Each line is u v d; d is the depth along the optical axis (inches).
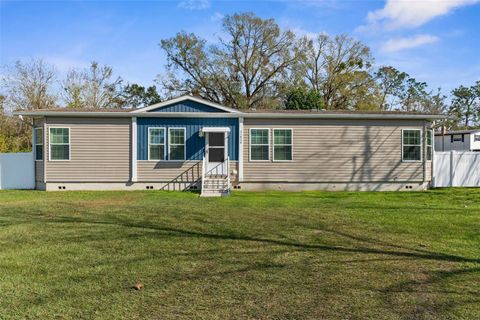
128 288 188.5
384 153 716.7
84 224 355.6
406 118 716.0
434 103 2046.0
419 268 221.5
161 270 217.5
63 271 215.5
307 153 712.4
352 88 1632.6
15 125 1334.9
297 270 217.6
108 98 1642.5
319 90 1641.2
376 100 1670.8
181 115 697.0
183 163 700.7
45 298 175.5
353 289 187.5
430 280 200.5
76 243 281.4
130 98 1876.2
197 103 700.0
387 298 175.9
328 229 335.3
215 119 705.6
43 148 690.2
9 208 458.0
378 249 265.3
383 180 714.2
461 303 169.9
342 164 713.0
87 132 692.1
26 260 237.0
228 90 1595.7
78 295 179.3
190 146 702.5
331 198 579.8
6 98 1365.7
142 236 305.3
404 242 286.0
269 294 180.9
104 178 693.3
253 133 709.3
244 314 158.9
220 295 179.5
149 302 171.2
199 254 251.6
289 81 1605.6
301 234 314.5
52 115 684.1
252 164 708.0
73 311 161.3
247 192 666.8
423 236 306.3
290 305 168.1
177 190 689.6
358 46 1624.0
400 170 717.9
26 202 515.5
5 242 284.2
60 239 294.2
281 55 1592.0
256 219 386.0
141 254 251.4
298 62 1606.8
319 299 174.9
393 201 541.0
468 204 503.2
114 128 695.1
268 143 709.9
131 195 605.9
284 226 349.1
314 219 386.6
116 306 166.6
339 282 197.6
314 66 1647.4
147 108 689.0
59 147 690.2
